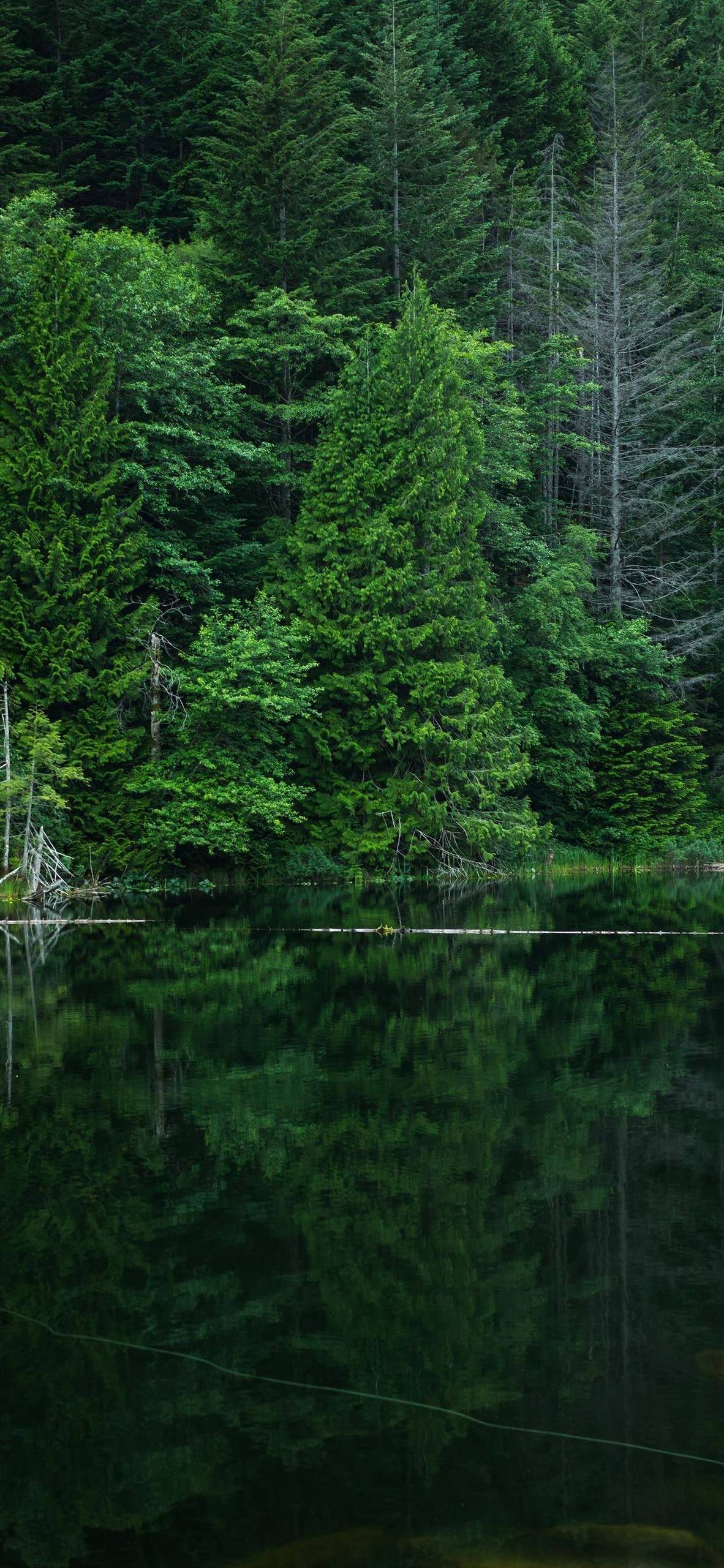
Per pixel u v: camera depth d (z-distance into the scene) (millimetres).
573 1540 2619
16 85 41938
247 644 24406
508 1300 3803
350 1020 9008
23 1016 9375
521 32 48844
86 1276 4012
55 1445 3041
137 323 26297
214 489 27016
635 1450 2980
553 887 25422
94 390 25047
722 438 40969
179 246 35281
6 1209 4668
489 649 30219
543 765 31594
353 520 27672
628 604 39000
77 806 23969
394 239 35375
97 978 11656
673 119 51531
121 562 24672
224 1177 5055
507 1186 4902
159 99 43562
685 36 57594
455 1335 3562
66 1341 3559
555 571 31656
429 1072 7062
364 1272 4023
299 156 30469
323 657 27047
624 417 39844
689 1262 4086
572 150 49188
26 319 24734
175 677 24469
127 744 23969
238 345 29078
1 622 23375
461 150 41625
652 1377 3309
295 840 27406
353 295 32344
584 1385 3270
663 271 42281
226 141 39219
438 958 12922
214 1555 2617
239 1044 8078
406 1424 3113
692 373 40906
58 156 41031
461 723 26516
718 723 38562
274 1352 3484
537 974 11445
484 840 27141
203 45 43219
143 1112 6203
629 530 38812
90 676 24547
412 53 38125
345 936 15602
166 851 24688
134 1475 2881
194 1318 3691
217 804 24172
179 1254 4191
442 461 27906
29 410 24438
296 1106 6289
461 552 27906
